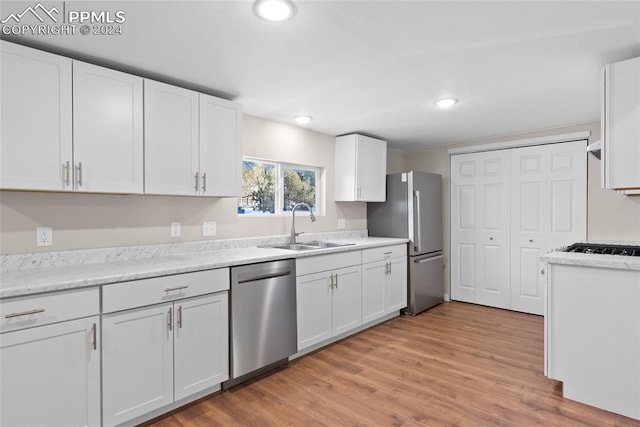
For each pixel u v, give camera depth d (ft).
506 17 5.39
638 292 6.60
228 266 7.60
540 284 13.05
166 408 6.79
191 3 4.95
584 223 12.07
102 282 5.76
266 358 8.30
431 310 13.96
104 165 6.73
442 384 7.89
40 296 5.21
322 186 13.16
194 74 7.56
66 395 5.45
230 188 8.79
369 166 13.38
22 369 5.08
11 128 5.73
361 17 5.36
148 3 4.93
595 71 7.48
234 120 8.88
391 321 12.58
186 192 7.95
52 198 6.98
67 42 6.10
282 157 11.57
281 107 9.93
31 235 6.73
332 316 10.25
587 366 7.07
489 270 14.33
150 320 6.38
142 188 7.25
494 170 14.15
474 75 7.70
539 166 13.05
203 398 7.32
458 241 15.19
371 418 6.59
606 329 6.90
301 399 7.27
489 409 6.88
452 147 15.26
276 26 5.60
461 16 5.36
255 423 6.44
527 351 9.75
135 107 7.14
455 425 6.35
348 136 13.10
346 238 13.71
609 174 6.78
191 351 6.97
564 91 8.71
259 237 10.81
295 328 9.02
